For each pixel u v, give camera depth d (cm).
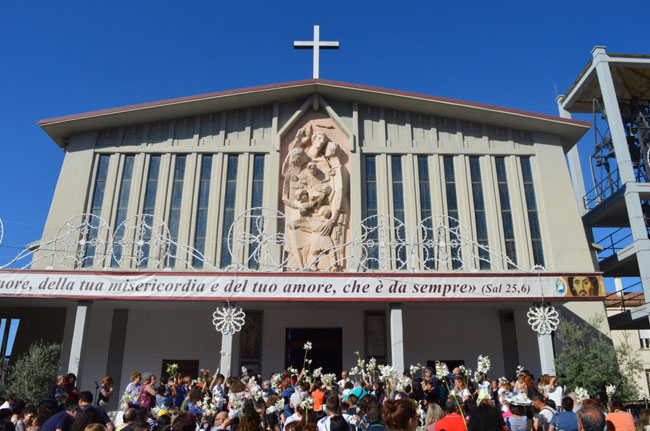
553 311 1588
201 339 2027
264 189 2194
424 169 2272
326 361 2077
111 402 1914
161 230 2117
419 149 2281
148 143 2253
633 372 1596
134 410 688
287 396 1080
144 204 2161
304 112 2331
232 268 2030
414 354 2030
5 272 1568
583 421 620
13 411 871
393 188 2233
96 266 2025
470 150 2288
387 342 2031
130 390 1084
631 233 2188
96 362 1962
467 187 2228
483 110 2277
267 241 1905
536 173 2273
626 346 1638
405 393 993
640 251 2083
